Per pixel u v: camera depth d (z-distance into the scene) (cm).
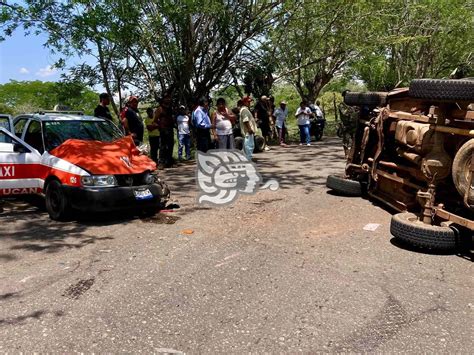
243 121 1197
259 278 461
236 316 383
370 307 399
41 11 1142
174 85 1577
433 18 2253
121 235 607
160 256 524
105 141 766
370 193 782
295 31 1905
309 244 570
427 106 602
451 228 523
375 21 1759
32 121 783
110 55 1300
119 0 1197
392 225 556
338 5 1664
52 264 501
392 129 689
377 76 2553
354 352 330
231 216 704
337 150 1614
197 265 496
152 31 1327
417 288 439
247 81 1842
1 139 738
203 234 610
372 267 492
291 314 386
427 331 359
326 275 470
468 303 408
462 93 500
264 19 1605
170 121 1205
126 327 364
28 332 356
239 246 561
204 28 1545
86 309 394
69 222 673
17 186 706
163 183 750
